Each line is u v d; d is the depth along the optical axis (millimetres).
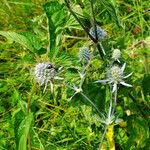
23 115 334
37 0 706
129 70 387
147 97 470
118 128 458
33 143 441
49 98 555
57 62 361
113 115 362
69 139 500
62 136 514
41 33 543
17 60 638
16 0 731
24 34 344
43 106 549
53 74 348
